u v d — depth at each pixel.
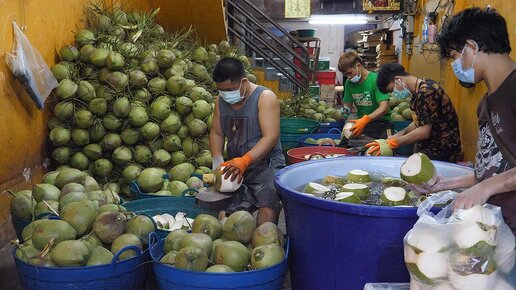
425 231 1.46
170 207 2.97
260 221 2.68
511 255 1.42
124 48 4.06
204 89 4.20
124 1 5.45
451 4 5.41
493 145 1.68
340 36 16.11
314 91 7.58
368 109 4.89
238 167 2.48
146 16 5.00
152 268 2.31
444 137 3.44
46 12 3.84
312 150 3.93
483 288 1.36
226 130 2.81
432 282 1.42
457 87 5.21
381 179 2.50
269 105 2.65
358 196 2.18
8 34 3.30
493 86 1.62
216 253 2.17
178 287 2.01
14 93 3.39
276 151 2.84
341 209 1.89
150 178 3.32
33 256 2.12
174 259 2.09
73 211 2.33
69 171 2.99
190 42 5.71
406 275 1.91
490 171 1.69
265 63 8.95
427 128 3.38
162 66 4.07
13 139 3.36
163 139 3.86
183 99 3.93
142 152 3.77
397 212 1.81
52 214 2.54
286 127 4.84
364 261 1.93
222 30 6.91
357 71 4.79
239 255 2.13
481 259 1.36
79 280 2.05
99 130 3.73
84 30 4.20
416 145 3.72
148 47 4.34
